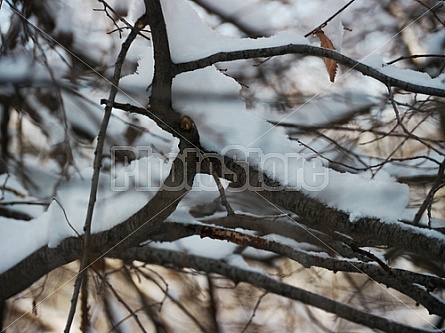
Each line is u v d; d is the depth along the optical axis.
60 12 4.32
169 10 2.49
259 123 2.79
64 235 3.16
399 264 4.44
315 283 4.76
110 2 4.22
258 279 3.95
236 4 4.72
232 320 4.83
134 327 4.59
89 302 4.46
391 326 3.78
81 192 3.27
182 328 4.63
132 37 2.27
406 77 2.58
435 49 4.95
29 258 3.33
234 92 2.72
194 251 4.02
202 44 2.49
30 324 4.43
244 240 3.10
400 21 5.17
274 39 2.51
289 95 4.77
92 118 4.52
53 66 4.18
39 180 4.34
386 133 4.08
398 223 2.61
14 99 4.34
